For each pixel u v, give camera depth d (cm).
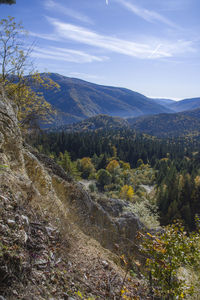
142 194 6050
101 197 1313
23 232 273
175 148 14500
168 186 4791
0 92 562
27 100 1248
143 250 362
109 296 321
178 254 338
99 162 9056
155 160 11400
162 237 356
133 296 338
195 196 4106
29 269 239
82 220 716
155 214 1872
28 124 1180
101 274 380
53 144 9831
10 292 199
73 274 315
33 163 646
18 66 1041
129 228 988
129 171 8875
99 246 558
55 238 354
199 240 382
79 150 10306
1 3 468
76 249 401
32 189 434
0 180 330
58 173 952
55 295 243
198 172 7256
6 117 518
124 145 12794
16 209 304
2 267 206
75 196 823
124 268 499
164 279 341
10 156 477
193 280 380
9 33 970
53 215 434
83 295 286
